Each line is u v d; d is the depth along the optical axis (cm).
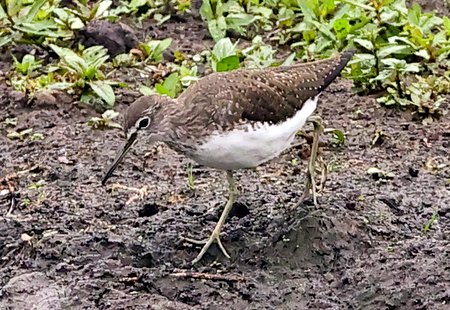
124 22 1431
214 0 1391
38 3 1330
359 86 1244
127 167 1073
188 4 1455
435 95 1209
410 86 1206
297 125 877
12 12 1323
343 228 891
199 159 852
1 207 991
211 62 1279
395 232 915
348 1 1275
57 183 1039
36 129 1167
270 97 844
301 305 821
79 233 915
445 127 1161
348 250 878
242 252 880
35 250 891
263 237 891
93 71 1214
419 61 1283
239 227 908
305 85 883
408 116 1191
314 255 871
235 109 827
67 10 1353
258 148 842
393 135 1143
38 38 1338
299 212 911
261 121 834
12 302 821
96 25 1346
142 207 977
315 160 966
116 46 1338
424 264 846
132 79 1285
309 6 1352
